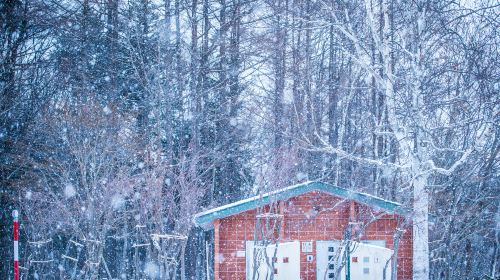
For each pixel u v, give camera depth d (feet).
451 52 63.00
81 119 73.15
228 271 57.41
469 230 60.34
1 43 89.40
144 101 98.22
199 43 117.08
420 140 53.16
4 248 83.20
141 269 94.07
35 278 77.15
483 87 53.36
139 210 72.38
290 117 97.19
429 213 56.75
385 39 57.93
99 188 68.90
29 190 76.13
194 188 68.28
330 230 58.13
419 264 52.42
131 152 80.23
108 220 65.16
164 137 100.53
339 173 88.74
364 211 57.31
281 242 57.67
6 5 90.58
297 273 56.59
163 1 116.26
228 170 102.42
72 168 75.97
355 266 55.06
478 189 57.88
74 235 76.38
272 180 57.88
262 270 56.70
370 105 99.25
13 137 82.79
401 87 58.03
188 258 98.02
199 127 99.66
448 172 51.26
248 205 57.36
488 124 53.21
